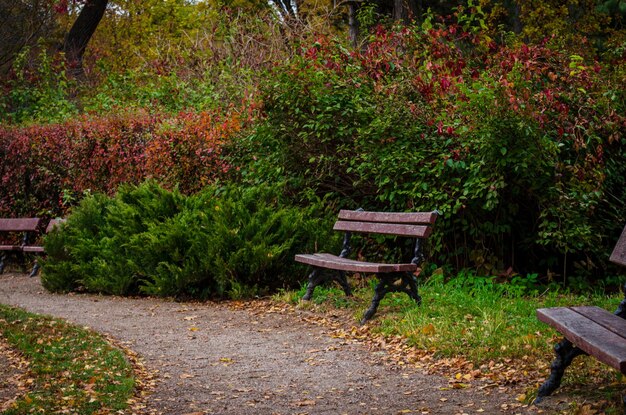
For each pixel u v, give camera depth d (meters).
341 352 6.57
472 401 5.02
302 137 10.45
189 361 6.39
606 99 9.44
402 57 10.71
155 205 10.22
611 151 9.73
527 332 6.41
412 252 9.99
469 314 7.21
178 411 5.02
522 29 23.58
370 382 5.65
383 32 10.93
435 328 6.71
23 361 6.13
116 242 10.16
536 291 8.78
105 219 10.84
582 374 5.24
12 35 23.31
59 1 23.77
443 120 9.30
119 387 5.39
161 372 6.04
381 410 4.97
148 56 27.53
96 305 9.22
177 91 16.08
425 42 10.94
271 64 15.21
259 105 10.67
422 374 5.77
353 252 10.09
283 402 5.23
